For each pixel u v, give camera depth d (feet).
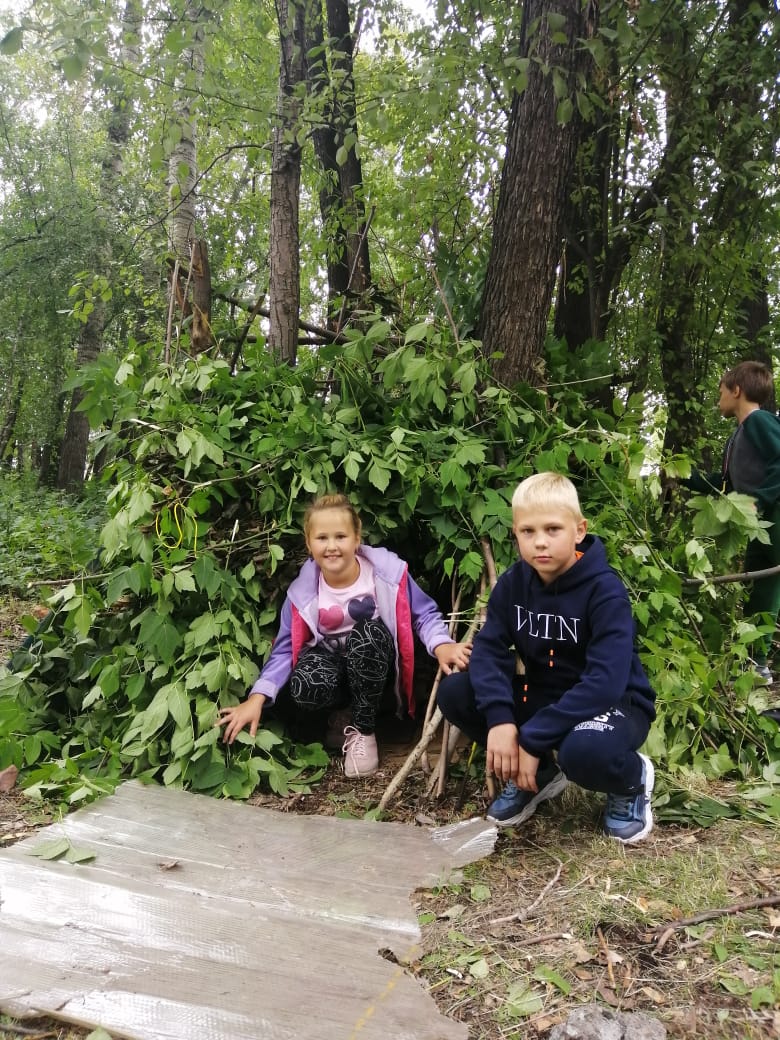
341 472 10.87
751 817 7.59
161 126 15.12
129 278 26.66
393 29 20.11
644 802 7.22
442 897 6.36
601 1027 4.49
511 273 12.13
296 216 14.42
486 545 10.03
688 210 17.15
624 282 19.22
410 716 10.49
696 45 17.06
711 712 9.27
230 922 5.90
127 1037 4.65
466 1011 4.93
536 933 5.72
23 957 5.38
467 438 10.60
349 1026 4.70
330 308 16.84
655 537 11.49
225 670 9.12
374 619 9.45
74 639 10.14
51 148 42.50
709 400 20.20
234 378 11.37
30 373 49.08
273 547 9.86
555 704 6.87
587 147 16.72
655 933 5.59
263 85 20.15
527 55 12.08
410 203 17.39
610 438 10.68
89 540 17.38
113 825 7.60
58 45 11.37
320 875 6.71
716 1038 4.56
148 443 10.21
